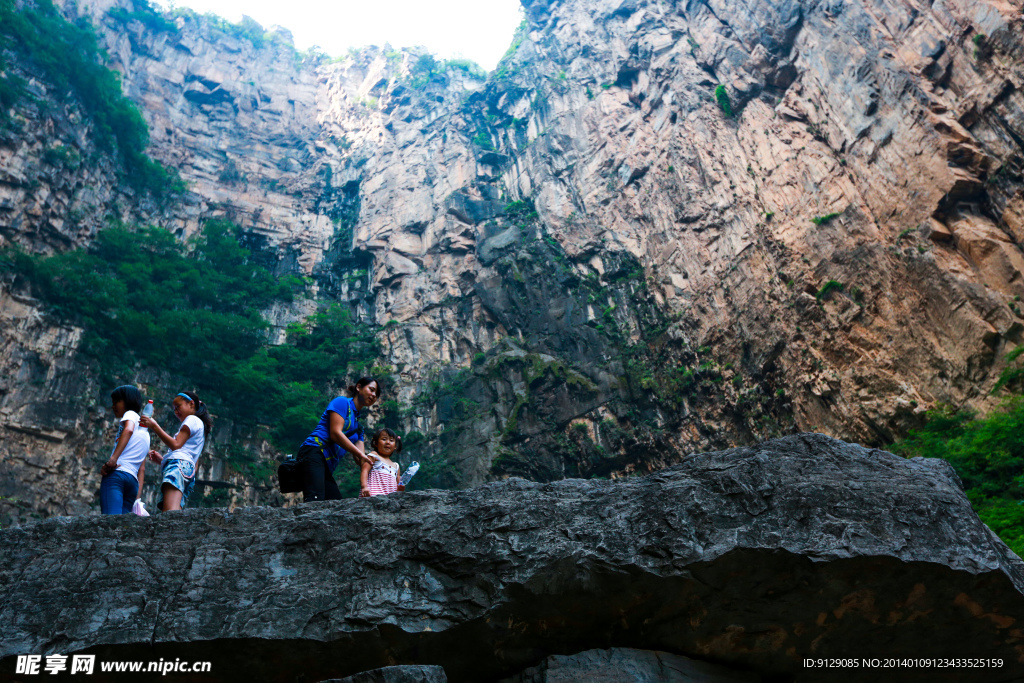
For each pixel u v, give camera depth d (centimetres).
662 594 461
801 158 3575
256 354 4841
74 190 4516
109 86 4928
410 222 5531
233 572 490
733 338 3709
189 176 5697
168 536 506
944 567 435
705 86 4250
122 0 6128
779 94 3881
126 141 5056
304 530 509
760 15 3916
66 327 3941
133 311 4194
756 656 488
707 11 4412
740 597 456
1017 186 2778
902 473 488
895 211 3075
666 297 4141
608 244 4538
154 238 4806
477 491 525
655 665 468
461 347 4859
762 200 3691
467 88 6288
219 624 467
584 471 4075
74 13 5428
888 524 447
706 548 448
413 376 4856
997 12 2817
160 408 4181
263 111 6469
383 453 698
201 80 6250
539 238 4862
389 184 5834
